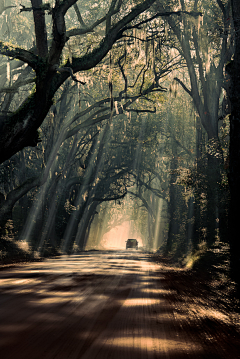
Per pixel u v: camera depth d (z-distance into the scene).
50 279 11.57
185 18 25.66
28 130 17.59
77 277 12.41
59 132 30.61
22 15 31.78
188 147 43.47
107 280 11.80
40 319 6.03
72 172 48.62
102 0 31.06
